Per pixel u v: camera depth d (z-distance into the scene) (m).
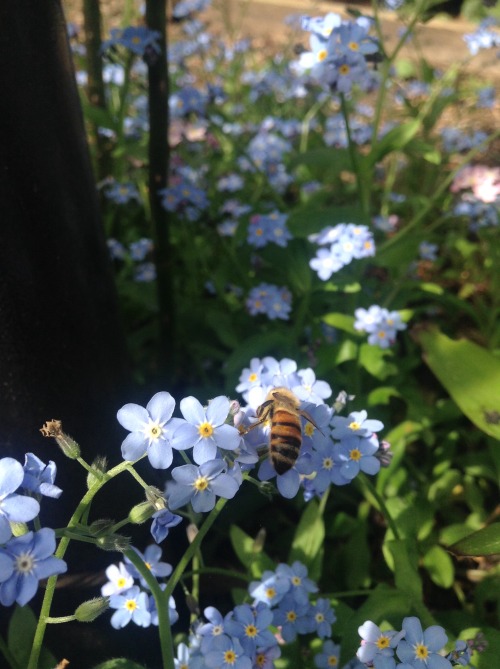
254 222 0.18
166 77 0.16
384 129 0.26
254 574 0.12
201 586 0.14
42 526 0.11
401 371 0.18
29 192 0.10
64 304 0.11
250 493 0.15
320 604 0.11
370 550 0.16
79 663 0.12
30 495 0.08
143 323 0.22
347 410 0.16
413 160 0.26
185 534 0.14
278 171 0.23
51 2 0.10
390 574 0.15
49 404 0.11
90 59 0.21
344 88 0.15
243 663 0.09
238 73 0.32
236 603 0.12
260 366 0.11
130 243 0.23
